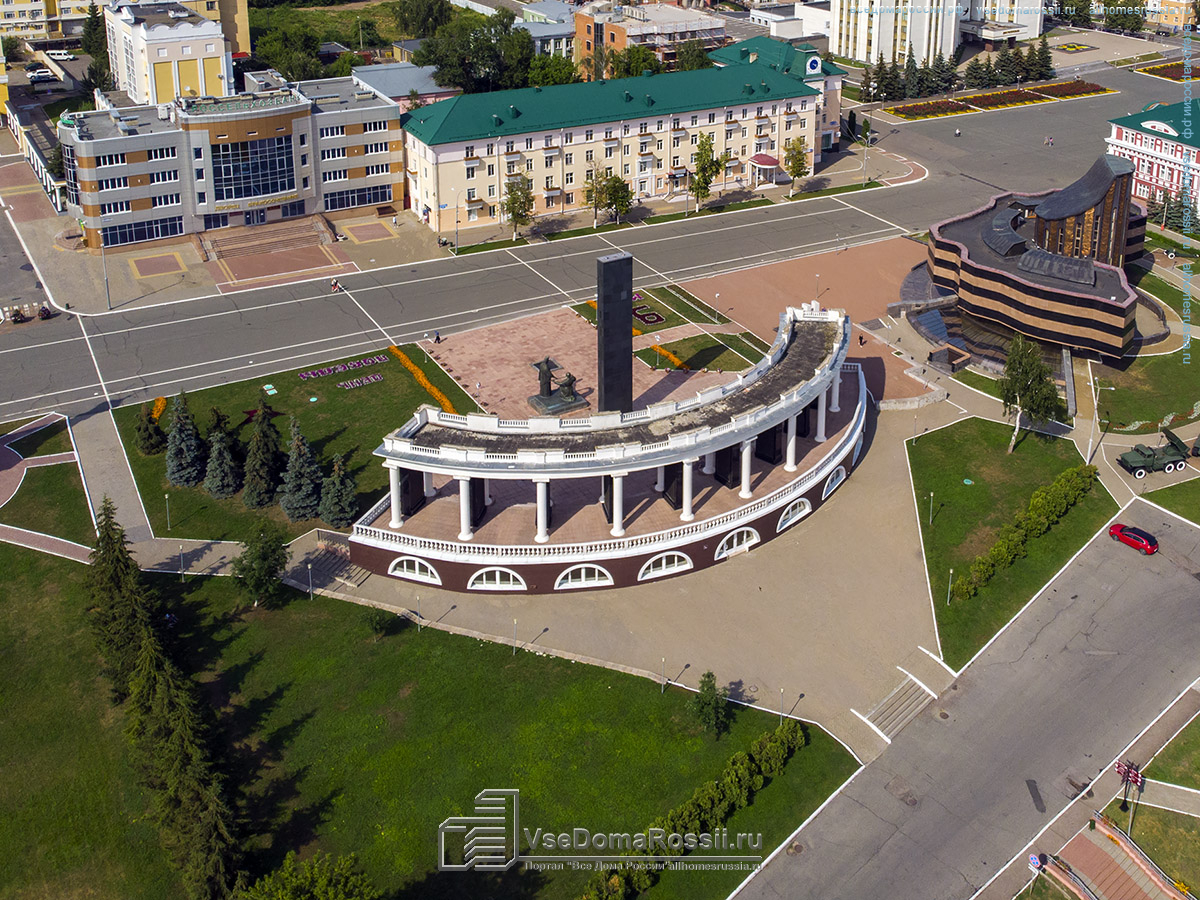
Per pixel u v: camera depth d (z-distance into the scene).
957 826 92.62
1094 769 97.75
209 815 83.94
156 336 169.75
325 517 124.31
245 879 84.19
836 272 192.38
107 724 100.25
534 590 115.25
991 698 104.81
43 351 165.38
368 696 102.44
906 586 118.00
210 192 196.75
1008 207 183.25
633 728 99.75
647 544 115.69
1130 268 193.00
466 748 97.44
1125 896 87.56
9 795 93.75
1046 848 90.81
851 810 93.88
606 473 112.19
